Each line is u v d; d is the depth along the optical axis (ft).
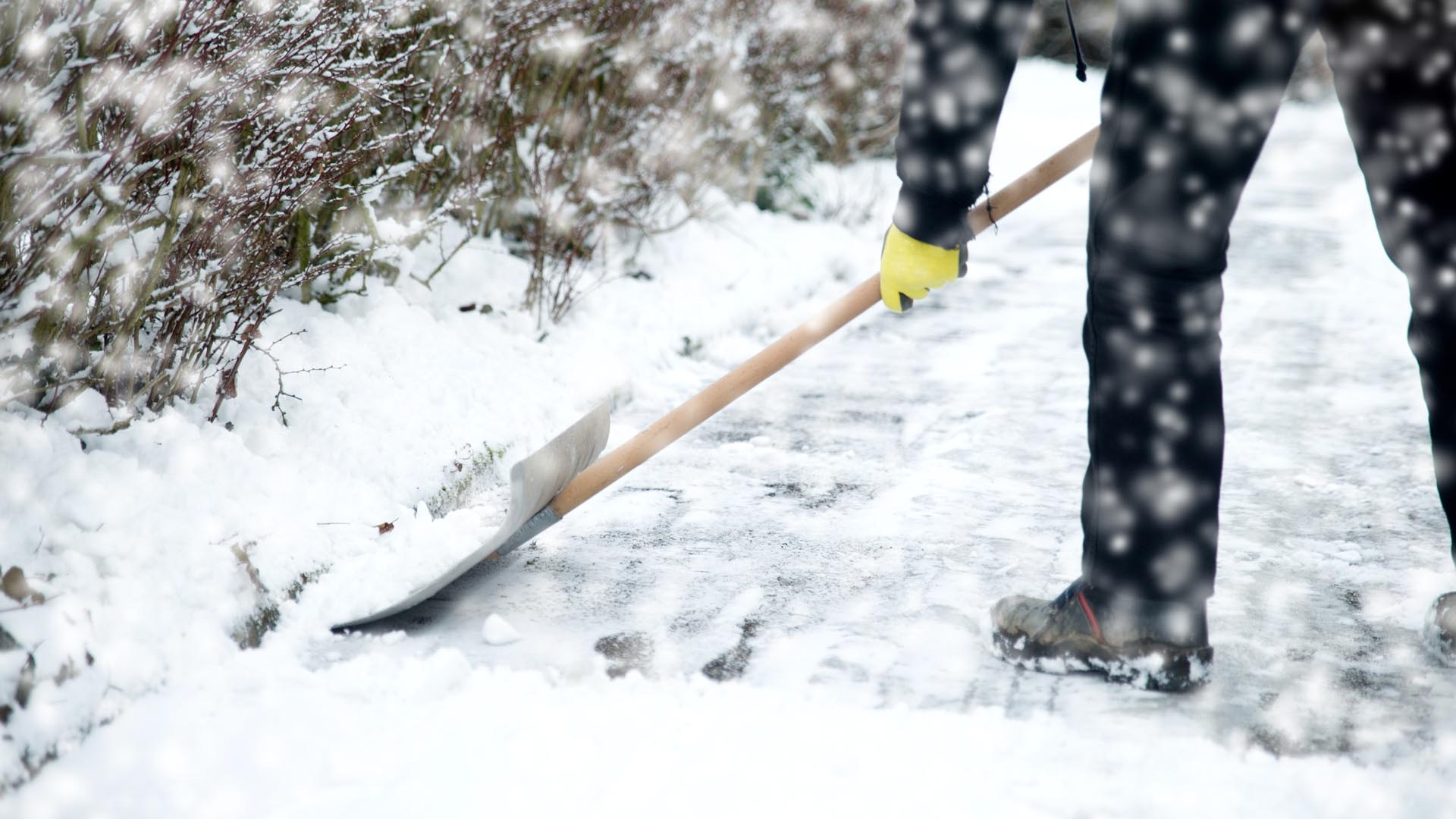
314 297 12.97
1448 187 7.47
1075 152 8.19
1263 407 13.92
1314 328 17.54
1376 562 9.63
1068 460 12.25
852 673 7.77
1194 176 6.91
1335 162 38.14
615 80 18.08
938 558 9.76
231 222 9.85
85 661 6.81
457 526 10.03
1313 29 6.88
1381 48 7.36
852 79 27.40
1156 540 7.38
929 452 12.56
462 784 6.20
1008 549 9.95
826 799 6.10
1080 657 7.61
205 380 10.54
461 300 15.01
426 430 11.19
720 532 10.37
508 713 6.98
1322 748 6.79
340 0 10.35
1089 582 7.68
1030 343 17.12
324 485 9.78
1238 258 22.89
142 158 9.42
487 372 13.04
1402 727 7.01
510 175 17.11
